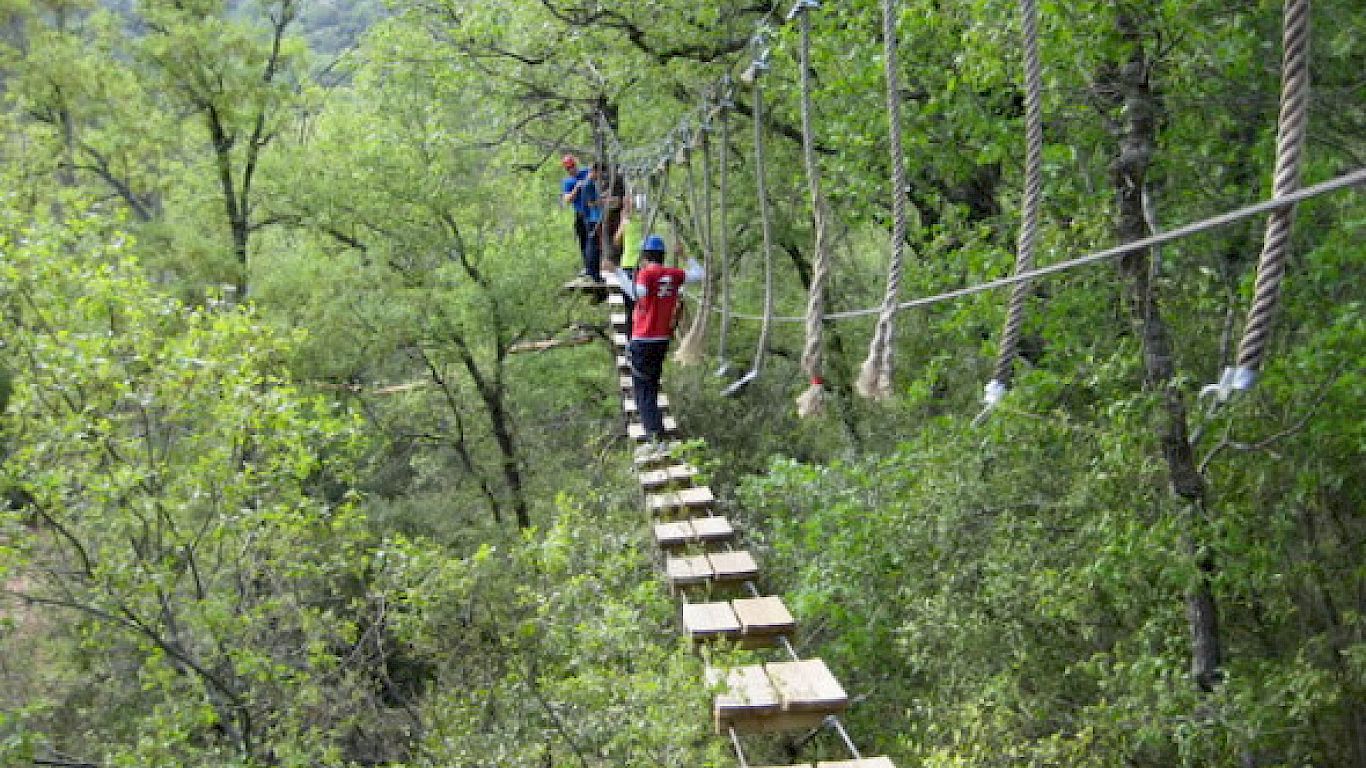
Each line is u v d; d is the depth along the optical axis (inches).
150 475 343.9
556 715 275.6
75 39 784.9
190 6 764.0
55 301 359.9
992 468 367.9
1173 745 310.7
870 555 352.8
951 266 353.7
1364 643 270.4
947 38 339.6
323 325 740.7
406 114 746.2
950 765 260.5
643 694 239.8
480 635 319.6
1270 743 264.7
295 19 844.6
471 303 762.2
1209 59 265.3
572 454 835.4
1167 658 280.2
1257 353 93.4
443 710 297.1
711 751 224.1
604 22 532.1
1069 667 310.2
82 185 861.8
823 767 191.2
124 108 805.2
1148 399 264.5
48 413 354.9
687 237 658.2
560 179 718.5
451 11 602.9
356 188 763.4
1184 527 258.7
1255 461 285.0
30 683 437.4
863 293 698.8
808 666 227.1
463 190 759.7
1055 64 283.0
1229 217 98.5
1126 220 271.4
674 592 293.7
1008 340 132.0
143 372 381.1
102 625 357.4
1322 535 311.9
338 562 364.8
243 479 357.7
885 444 573.9
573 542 310.8
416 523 799.1
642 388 384.5
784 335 711.1
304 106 832.9
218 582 391.5
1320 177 267.9
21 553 338.3
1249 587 282.4
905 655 350.0
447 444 882.1
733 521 464.4
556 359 845.8
